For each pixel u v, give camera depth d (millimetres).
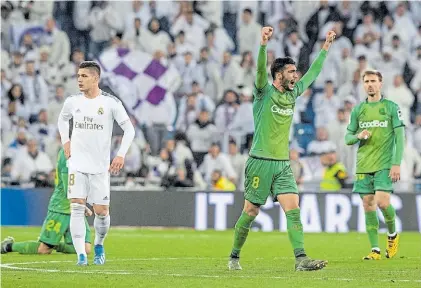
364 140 35500
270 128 28266
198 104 67250
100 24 74125
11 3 72562
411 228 58500
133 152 62094
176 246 43625
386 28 75125
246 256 37438
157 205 59719
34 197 59906
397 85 69562
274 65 28344
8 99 68000
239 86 70250
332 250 42000
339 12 75125
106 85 65375
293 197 28094
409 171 64000
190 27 73875
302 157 65000
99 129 30453
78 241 30844
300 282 24422
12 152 62781
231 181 62125
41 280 24609
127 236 51656
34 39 72625
